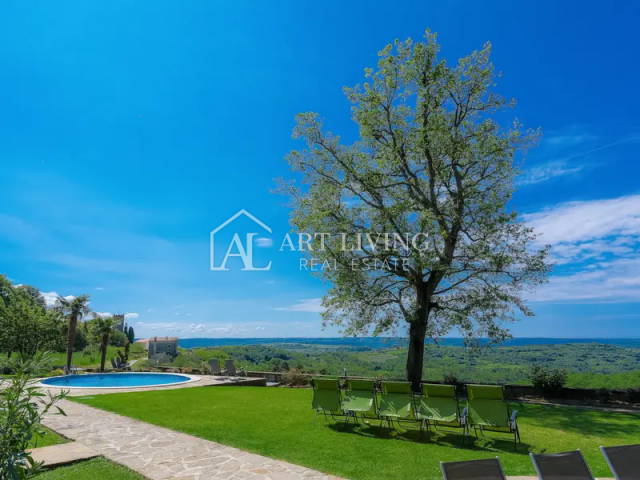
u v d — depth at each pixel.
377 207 15.10
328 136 15.98
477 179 15.32
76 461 5.76
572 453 3.44
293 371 17.44
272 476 5.20
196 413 9.61
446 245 14.64
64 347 30.44
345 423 8.25
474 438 7.40
